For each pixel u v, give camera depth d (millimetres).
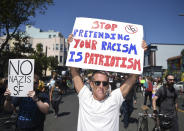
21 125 2867
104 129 2184
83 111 2334
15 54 15188
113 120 2262
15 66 2818
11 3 11141
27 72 2781
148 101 12844
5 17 11703
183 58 29500
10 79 2814
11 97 2912
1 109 6609
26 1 13133
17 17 13383
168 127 3881
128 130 5824
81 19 2857
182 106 11266
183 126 6199
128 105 6324
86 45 2732
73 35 2787
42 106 2736
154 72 39156
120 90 2514
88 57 2686
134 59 2672
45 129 5719
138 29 2818
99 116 2229
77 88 2555
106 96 2416
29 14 14125
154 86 9789
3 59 15141
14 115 3801
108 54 2695
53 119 7000
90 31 2799
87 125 2232
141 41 2756
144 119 4582
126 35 2781
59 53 54062
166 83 3986
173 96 3934
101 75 2387
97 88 2361
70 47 2742
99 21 2850
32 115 2893
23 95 2750
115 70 2641
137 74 2629
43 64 29875
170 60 34781
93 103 2324
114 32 2795
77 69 2713
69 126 6016
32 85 2754
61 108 9328
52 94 7227
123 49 2709
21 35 15594
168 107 3930
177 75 31234
